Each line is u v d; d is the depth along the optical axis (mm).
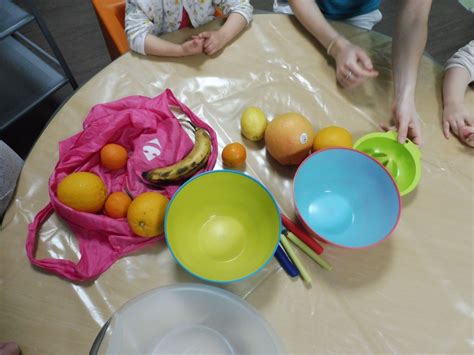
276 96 746
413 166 630
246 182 559
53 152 662
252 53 803
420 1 771
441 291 552
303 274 550
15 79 1266
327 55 811
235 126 709
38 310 523
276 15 870
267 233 547
